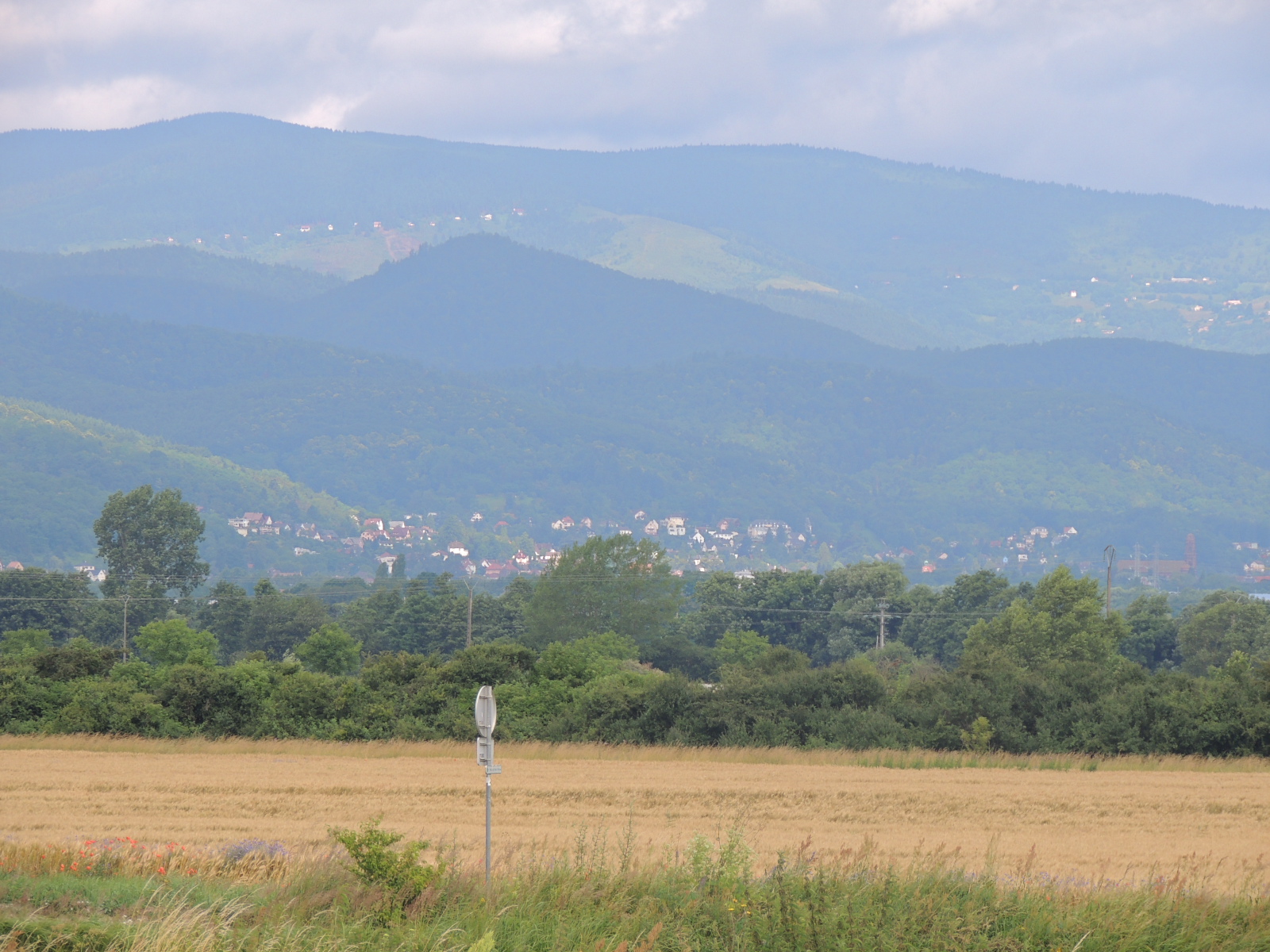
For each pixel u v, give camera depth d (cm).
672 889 3406
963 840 5975
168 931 2992
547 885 3431
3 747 9431
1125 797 7544
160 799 6856
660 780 8012
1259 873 4669
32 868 3866
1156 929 3319
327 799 6919
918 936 3147
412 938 3066
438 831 5897
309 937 3070
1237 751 9862
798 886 3312
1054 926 3256
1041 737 10294
